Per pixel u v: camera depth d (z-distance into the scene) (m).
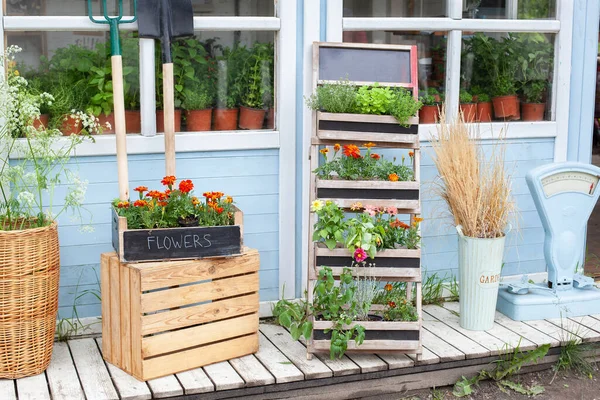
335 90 4.02
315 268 3.89
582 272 4.95
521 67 4.79
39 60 3.93
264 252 4.40
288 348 3.99
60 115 3.98
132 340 3.60
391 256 3.89
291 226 4.41
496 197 4.23
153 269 3.52
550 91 4.88
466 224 4.25
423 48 4.54
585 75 4.92
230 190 4.29
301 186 4.41
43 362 3.67
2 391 3.49
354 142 4.10
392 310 3.94
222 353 3.80
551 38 4.84
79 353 3.90
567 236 4.50
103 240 4.11
